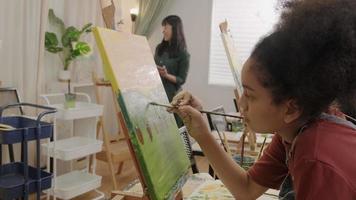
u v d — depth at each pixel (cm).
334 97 57
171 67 331
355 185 49
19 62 275
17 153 259
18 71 275
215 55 430
